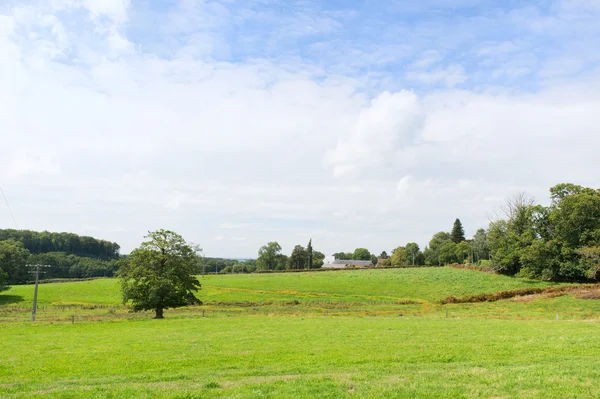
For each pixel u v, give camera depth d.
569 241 88.81
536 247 90.94
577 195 89.38
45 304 85.50
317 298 84.44
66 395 15.62
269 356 24.72
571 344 26.11
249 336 33.66
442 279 100.25
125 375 20.58
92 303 87.19
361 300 81.12
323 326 40.25
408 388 14.86
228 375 19.83
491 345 26.94
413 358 23.22
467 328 36.91
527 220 99.56
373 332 34.91
